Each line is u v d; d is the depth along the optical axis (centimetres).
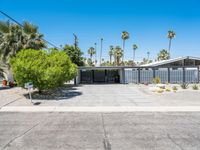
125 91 2784
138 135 921
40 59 2091
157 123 1134
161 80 4012
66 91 2789
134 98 2136
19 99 2009
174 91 2634
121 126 1071
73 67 3288
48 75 2042
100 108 1594
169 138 879
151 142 830
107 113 1421
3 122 1169
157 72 4016
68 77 3069
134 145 797
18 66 2005
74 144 811
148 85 3684
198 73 4022
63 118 1267
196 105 1709
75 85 3794
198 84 3753
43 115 1358
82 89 3062
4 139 876
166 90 2697
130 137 894
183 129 1014
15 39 2952
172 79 4016
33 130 1004
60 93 2545
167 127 1051
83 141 845
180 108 1586
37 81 2075
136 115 1352
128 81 4050
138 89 3031
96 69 4272
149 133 951
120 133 952
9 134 944
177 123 1133
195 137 891
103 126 1073
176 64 4150
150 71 4034
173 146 785
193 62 4147
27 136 913
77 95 2378
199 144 806
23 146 794
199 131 980
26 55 2091
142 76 4044
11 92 2442
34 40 3002
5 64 3003
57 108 1595
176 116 1318
